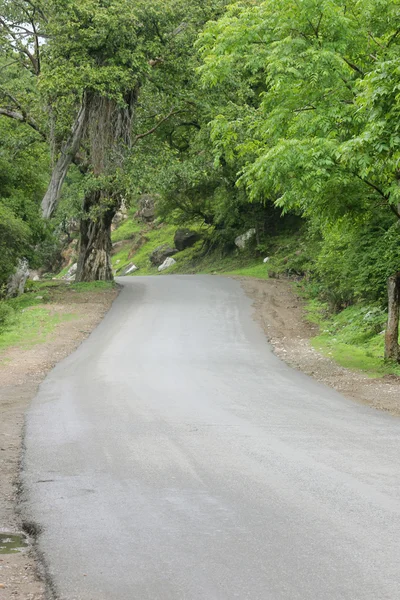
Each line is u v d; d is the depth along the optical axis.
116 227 93.94
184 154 47.50
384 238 23.36
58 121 36.59
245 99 39.75
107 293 37.09
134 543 5.20
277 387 14.15
